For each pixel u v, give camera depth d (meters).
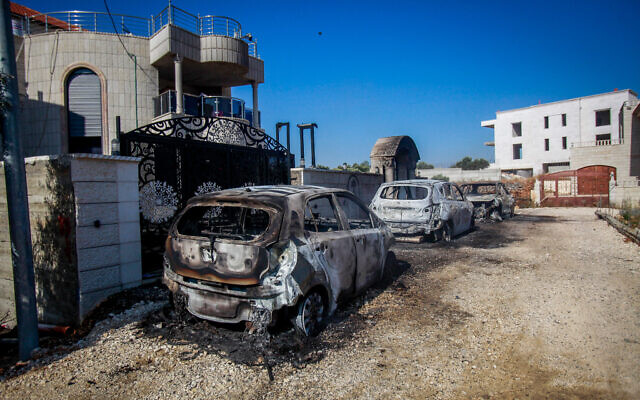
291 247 3.88
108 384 3.36
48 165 5.05
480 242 10.33
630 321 4.46
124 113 16.41
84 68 16.05
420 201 9.70
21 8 18.78
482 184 17.53
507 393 3.06
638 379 3.21
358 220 5.71
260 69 20.25
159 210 6.36
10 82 3.76
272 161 8.95
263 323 3.75
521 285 6.06
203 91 20.88
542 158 51.44
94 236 5.03
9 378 3.55
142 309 5.00
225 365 3.59
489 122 56.72
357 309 5.01
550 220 16.28
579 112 48.50
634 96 46.53
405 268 7.23
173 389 3.23
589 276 6.55
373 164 19.05
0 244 5.85
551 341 3.98
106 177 5.18
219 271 3.86
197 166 7.03
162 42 15.79
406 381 3.27
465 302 5.27
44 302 5.27
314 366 3.55
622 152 30.67
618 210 18.88
